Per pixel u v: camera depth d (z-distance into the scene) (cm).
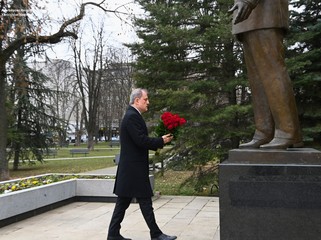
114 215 499
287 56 1118
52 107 2294
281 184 372
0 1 1388
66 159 2872
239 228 377
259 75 421
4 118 1698
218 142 1126
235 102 1135
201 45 1088
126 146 492
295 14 1103
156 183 1430
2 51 1577
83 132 5588
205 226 607
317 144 1090
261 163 389
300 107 1088
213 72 1142
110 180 861
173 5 1123
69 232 572
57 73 4141
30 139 2222
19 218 658
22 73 1811
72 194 852
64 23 1605
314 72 1047
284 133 408
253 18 411
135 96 500
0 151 1675
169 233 559
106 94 5075
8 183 830
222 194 383
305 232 366
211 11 1170
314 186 367
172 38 1049
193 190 1204
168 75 1112
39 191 714
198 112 1072
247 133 1035
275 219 371
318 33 1040
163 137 495
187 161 1102
